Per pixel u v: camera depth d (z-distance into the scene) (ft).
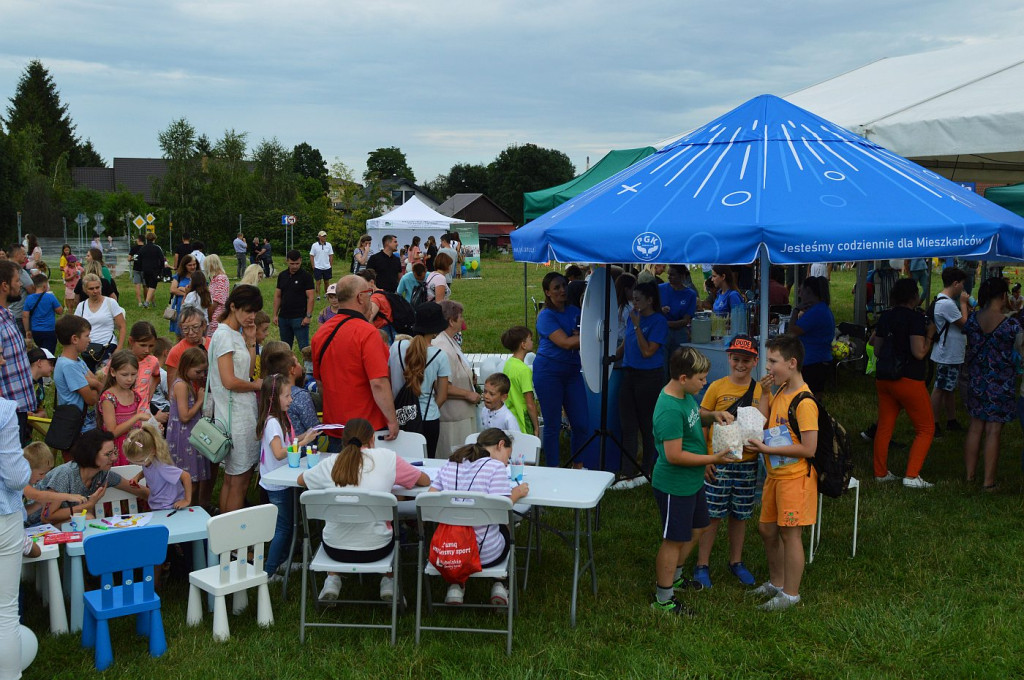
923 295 47.29
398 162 403.34
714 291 41.57
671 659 14.06
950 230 17.37
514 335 22.47
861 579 17.01
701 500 15.66
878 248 17.30
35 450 16.08
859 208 18.16
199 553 16.76
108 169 279.08
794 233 17.30
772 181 19.29
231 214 183.11
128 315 55.52
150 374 21.38
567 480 16.51
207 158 191.11
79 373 20.26
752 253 17.51
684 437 15.02
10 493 12.05
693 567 17.84
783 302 36.04
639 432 28.30
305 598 14.80
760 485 21.09
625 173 22.26
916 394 21.83
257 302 18.03
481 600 16.47
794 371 15.07
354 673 13.71
